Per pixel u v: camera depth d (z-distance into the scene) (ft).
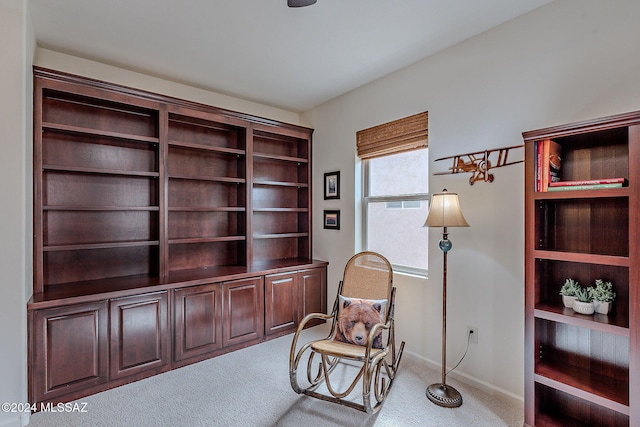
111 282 8.78
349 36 7.99
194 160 11.05
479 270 7.80
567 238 6.30
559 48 6.54
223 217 11.76
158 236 9.51
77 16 7.16
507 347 7.29
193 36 8.03
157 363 8.48
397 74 9.87
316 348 7.36
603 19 6.01
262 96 12.00
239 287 10.08
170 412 6.89
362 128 11.04
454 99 8.34
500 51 7.44
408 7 6.84
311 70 9.91
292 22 7.42
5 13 6.25
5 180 6.21
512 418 6.66
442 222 7.02
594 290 5.74
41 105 7.61
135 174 9.08
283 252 13.30
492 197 7.56
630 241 5.00
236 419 6.66
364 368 6.57
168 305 8.70
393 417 6.70
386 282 8.70
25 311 6.54
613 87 5.91
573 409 6.27
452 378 8.29
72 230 8.89
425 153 9.45
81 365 7.35
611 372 5.82
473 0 6.60
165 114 9.58
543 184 5.98
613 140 5.76
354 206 11.32
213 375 8.49
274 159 12.82
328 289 12.40
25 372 6.52
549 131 5.77
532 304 6.10
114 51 8.74
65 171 8.61
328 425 6.47
